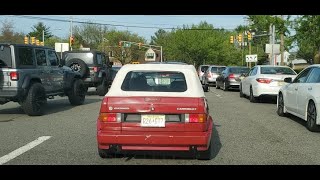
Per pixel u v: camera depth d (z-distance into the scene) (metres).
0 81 11.95
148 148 6.68
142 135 6.60
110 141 6.65
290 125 11.29
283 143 8.76
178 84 7.02
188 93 6.84
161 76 7.12
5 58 12.05
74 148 8.10
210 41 82.19
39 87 12.80
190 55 83.69
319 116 9.80
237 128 10.73
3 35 75.06
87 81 20.56
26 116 12.85
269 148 8.23
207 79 33.50
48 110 14.54
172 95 6.78
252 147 8.32
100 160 7.19
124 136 6.61
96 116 12.85
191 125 6.61
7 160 7.16
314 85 10.23
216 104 17.27
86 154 7.61
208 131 6.84
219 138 9.30
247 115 13.47
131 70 7.31
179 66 7.48
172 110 6.61
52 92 14.12
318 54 35.72
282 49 38.28
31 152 7.76
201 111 6.64
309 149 8.18
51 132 9.90
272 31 37.97
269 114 13.77
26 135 9.50
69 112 13.92
